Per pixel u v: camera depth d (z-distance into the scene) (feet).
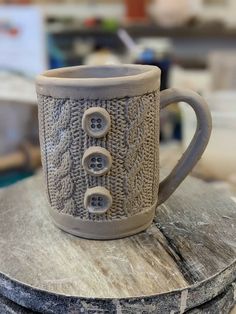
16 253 0.73
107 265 0.70
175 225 0.82
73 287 0.65
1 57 1.75
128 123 0.69
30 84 1.62
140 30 2.58
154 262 0.71
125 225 0.76
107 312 0.63
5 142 1.73
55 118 0.70
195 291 0.65
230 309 0.75
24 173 1.72
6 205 0.90
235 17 2.70
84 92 0.67
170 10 2.54
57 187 0.75
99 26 2.57
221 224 0.83
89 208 0.73
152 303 0.63
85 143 0.70
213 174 1.40
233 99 1.53
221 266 0.70
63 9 2.79
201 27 2.58
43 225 0.82
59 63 2.01
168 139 1.81
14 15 1.69
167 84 1.85
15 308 0.68
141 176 0.74
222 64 2.16
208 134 0.79
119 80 0.67
